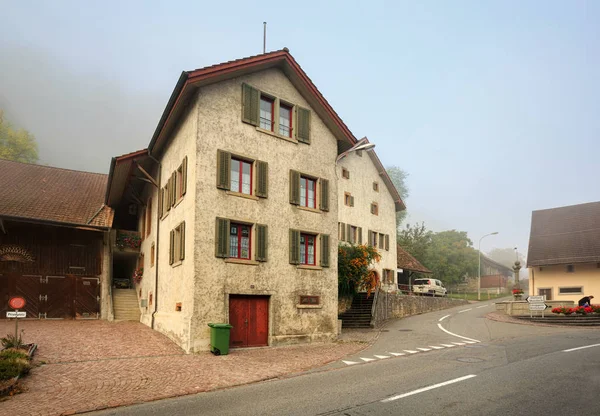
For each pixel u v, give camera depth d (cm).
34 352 1361
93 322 2234
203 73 1568
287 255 1759
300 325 1747
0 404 870
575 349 1450
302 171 1867
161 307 1939
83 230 2452
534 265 3712
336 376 1109
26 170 3000
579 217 3972
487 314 2956
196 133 1578
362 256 2511
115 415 808
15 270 2262
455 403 805
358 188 3606
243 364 1302
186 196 1630
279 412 782
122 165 2109
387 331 2194
